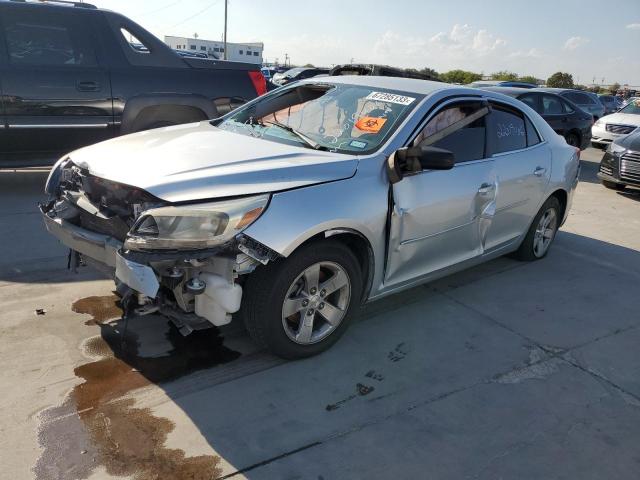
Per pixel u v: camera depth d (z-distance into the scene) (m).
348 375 3.21
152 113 6.47
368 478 2.44
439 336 3.76
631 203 8.62
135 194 2.94
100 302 3.84
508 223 4.64
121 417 2.71
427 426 2.81
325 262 3.15
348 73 5.04
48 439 2.52
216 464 2.45
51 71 5.94
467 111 4.10
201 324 2.95
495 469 2.55
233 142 3.57
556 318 4.19
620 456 2.70
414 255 3.72
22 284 4.04
